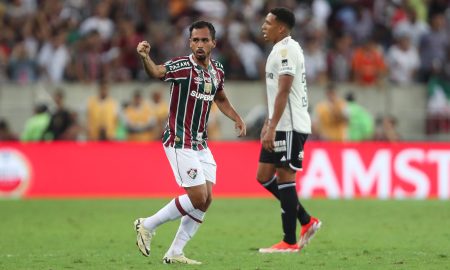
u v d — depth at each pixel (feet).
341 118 224.33
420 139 229.25
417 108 244.22
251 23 262.47
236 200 197.88
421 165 207.51
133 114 222.89
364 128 225.97
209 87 101.65
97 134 223.30
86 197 204.74
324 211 174.40
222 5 271.49
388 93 243.19
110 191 206.90
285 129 113.50
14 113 221.05
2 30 259.80
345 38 254.06
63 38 248.93
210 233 139.23
